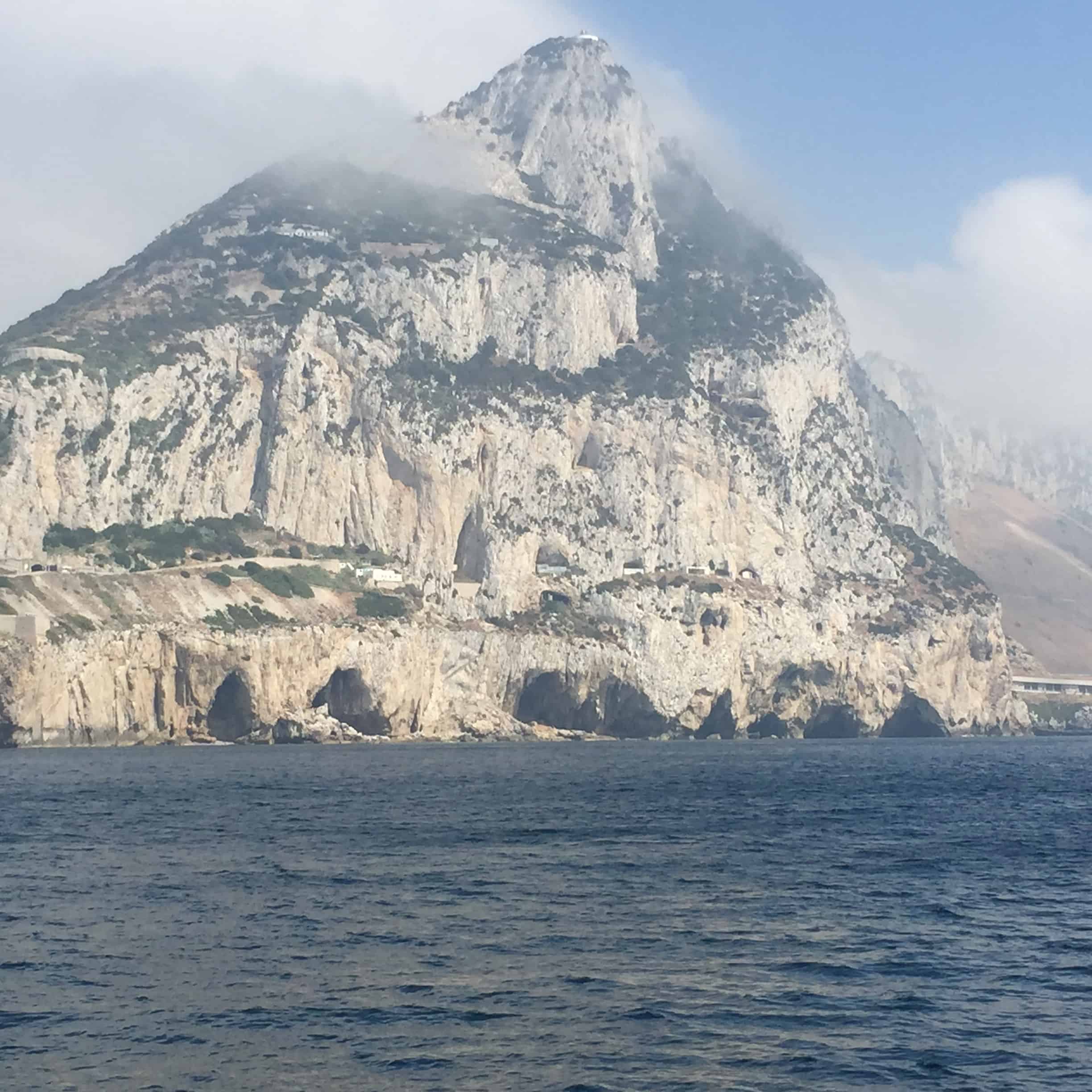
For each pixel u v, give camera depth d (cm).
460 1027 5662
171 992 6150
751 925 7644
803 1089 4997
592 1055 5341
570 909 8062
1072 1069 5231
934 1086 5041
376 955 6850
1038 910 8162
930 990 6284
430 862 9944
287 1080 5053
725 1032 5641
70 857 10175
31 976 6388
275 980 6344
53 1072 5109
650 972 6550
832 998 6138
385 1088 4988
